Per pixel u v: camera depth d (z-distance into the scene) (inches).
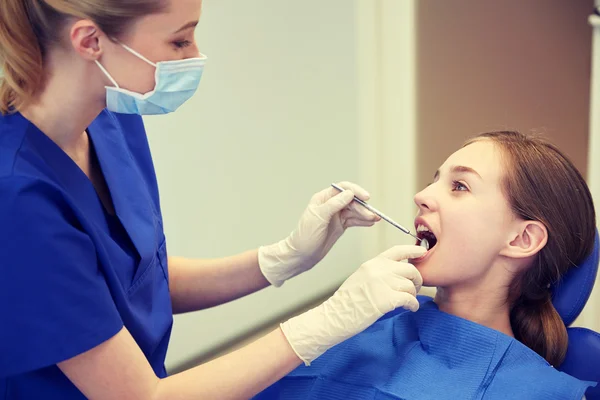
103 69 40.2
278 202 92.3
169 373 83.7
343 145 99.0
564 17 113.7
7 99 41.3
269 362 43.4
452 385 47.2
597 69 64.0
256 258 56.6
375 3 97.0
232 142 84.2
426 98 100.9
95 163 48.9
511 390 45.8
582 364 52.4
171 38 40.3
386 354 51.6
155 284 50.4
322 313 45.6
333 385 50.8
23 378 40.9
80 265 38.4
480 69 106.3
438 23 98.8
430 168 105.4
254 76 84.3
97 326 38.3
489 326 52.2
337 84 95.3
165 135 76.9
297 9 86.9
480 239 49.7
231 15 79.8
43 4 37.9
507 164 50.4
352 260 105.9
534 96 114.2
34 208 37.1
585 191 52.1
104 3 37.4
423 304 53.8
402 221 106.7
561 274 52.2
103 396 39.4
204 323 86.5
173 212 80.2
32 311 36.8
